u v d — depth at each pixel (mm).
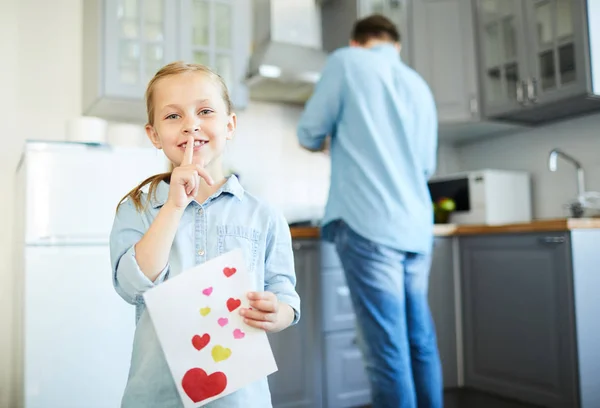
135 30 2400
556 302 2207
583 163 2828
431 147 1995
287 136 3047
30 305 1818
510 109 2812
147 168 2002
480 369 2609
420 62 2957
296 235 2293
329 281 2383
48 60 2506
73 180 1892
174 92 884
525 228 2334
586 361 2125
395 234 1799
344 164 1897
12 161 2406
